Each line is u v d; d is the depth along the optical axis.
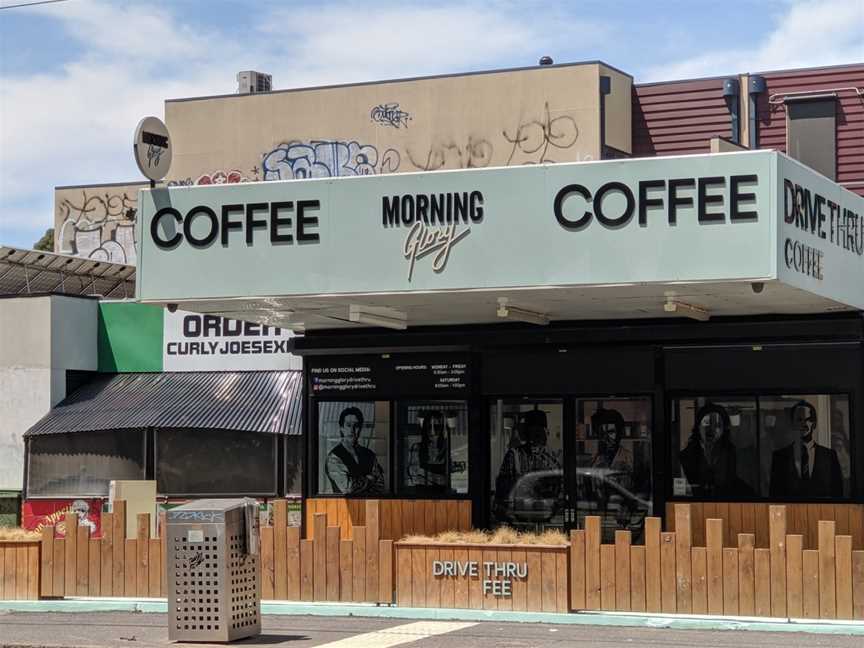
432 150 31.00
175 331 25.28
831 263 16.58
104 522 16.22
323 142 32.09
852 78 28.41
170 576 12.90
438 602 14.84
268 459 23.41
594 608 14.30
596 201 15.34
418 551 14.98
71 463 23.86
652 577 14.15
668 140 29.81
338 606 15.05
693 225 14.96
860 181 28.02
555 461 19.17
